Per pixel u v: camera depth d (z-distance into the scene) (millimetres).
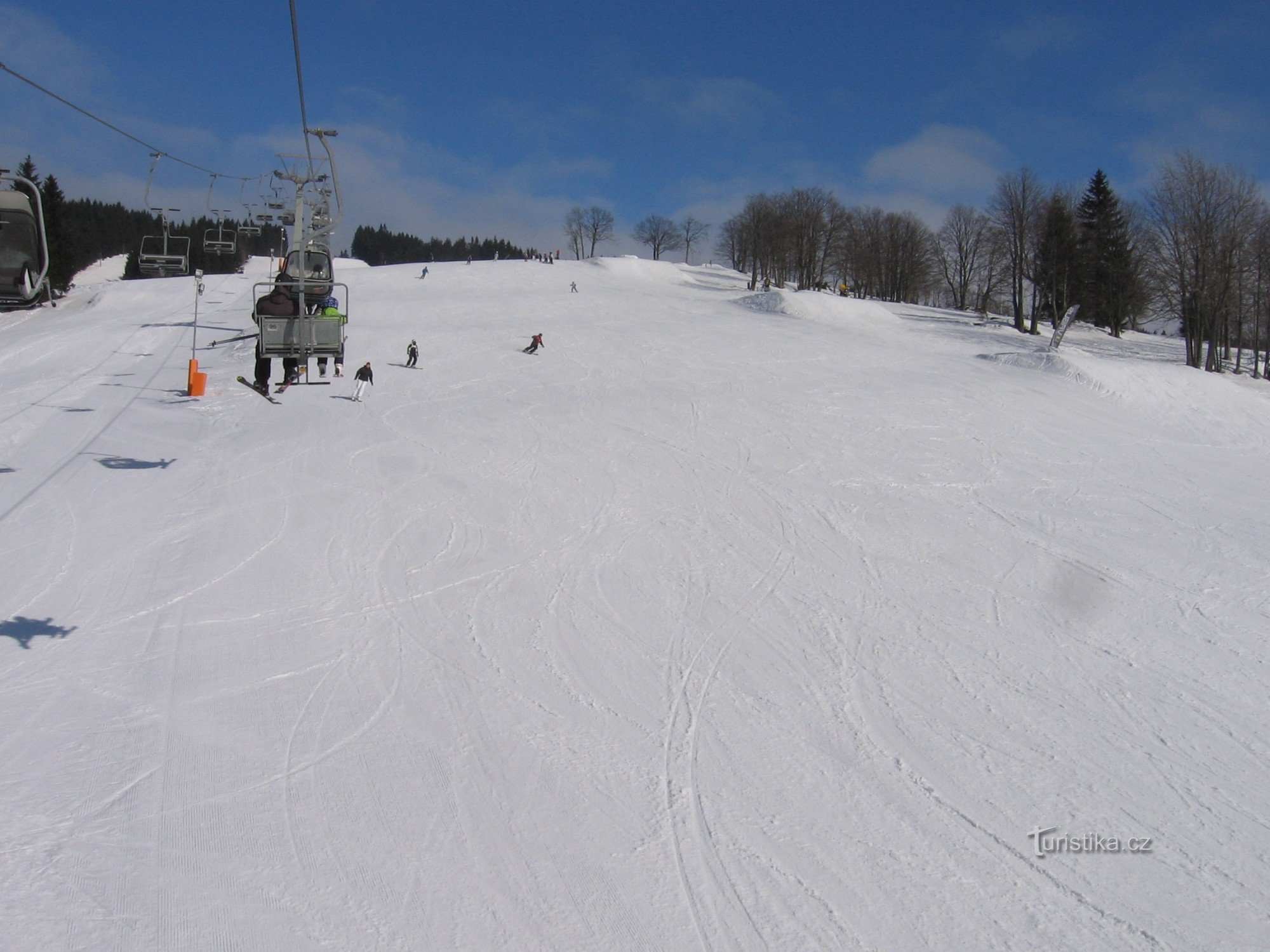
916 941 7355
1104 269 76125
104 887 7480
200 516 16984
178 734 9883
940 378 35750
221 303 51375
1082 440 27484
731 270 118062
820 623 13641
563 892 7730
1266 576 16391
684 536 17219
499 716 10602
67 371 32312
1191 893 8055
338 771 9344
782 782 9508
